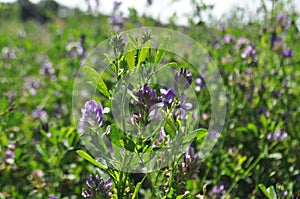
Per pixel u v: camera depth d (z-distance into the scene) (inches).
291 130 36.6
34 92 46.9
